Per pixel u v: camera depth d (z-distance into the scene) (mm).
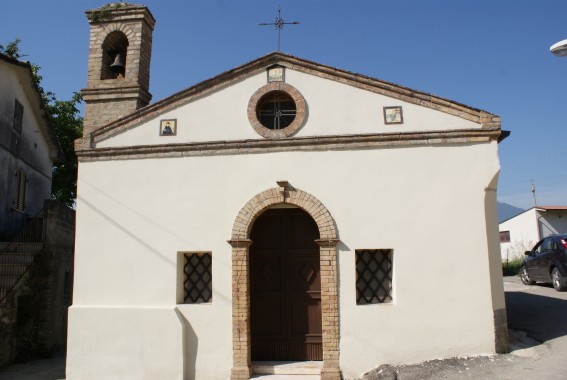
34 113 17172
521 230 29391
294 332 9844
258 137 9859
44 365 11805
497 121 9406
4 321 11445
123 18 12312
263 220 10289
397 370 8641
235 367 9141
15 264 12484
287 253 10133
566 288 15086
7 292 11391
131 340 9352
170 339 9258
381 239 9320
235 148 9852
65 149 22406
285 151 9734
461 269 9172
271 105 10398
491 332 9000
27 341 12516
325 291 9211
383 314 9094
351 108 9781
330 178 9562
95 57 12227
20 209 15891
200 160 9922
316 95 9898
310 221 10195
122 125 10203
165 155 10016
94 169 10148
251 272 10117
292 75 10008
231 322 9344
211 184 9812
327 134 9719
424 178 9438
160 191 9930
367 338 9047
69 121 23047
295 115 10094
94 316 9516
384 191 9453
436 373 8289
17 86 15516
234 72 10078
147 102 12414
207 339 9359
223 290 9469
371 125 9680
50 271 13195
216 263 9570
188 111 10117
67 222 14578
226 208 9711
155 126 10148
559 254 14891
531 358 8695
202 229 9703
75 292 9781
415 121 9633
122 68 12516
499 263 9477
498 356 8859
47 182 18781
